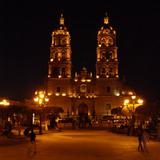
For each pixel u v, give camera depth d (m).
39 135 53.50
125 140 43.91
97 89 128.50
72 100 129.50
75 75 133.75
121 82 128.38
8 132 43.44
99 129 78.19
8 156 26.89
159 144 37.44
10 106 55.03
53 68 130.25
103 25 132.50
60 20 134.75
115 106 126.44
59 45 131.12
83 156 27.14
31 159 25.17
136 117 58.47
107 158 25.95
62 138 47.56
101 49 130.12
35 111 58.78
